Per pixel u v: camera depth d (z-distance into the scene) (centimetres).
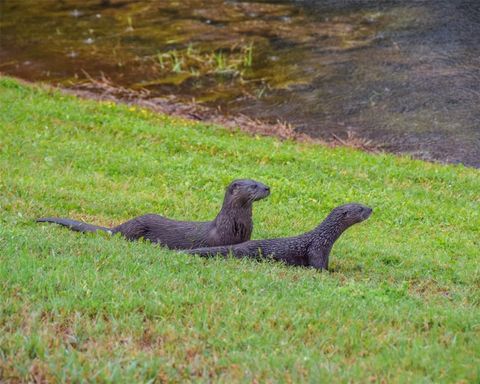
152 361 1594
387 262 2661
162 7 6706
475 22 5991
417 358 1653
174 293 1952
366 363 1628
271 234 2927
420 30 5922
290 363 1617
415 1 6519
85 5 6812
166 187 3472
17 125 4119
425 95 4947
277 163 3906
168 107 4806
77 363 1575
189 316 1839
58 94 4775
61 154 3766
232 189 2459
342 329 1806
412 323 1886
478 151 4238
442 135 4434
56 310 1805
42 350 1620
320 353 1689
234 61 5512
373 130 4522
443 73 5228
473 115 4666
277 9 6556
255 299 1953
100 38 5994
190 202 3288
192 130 4306
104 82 5162
